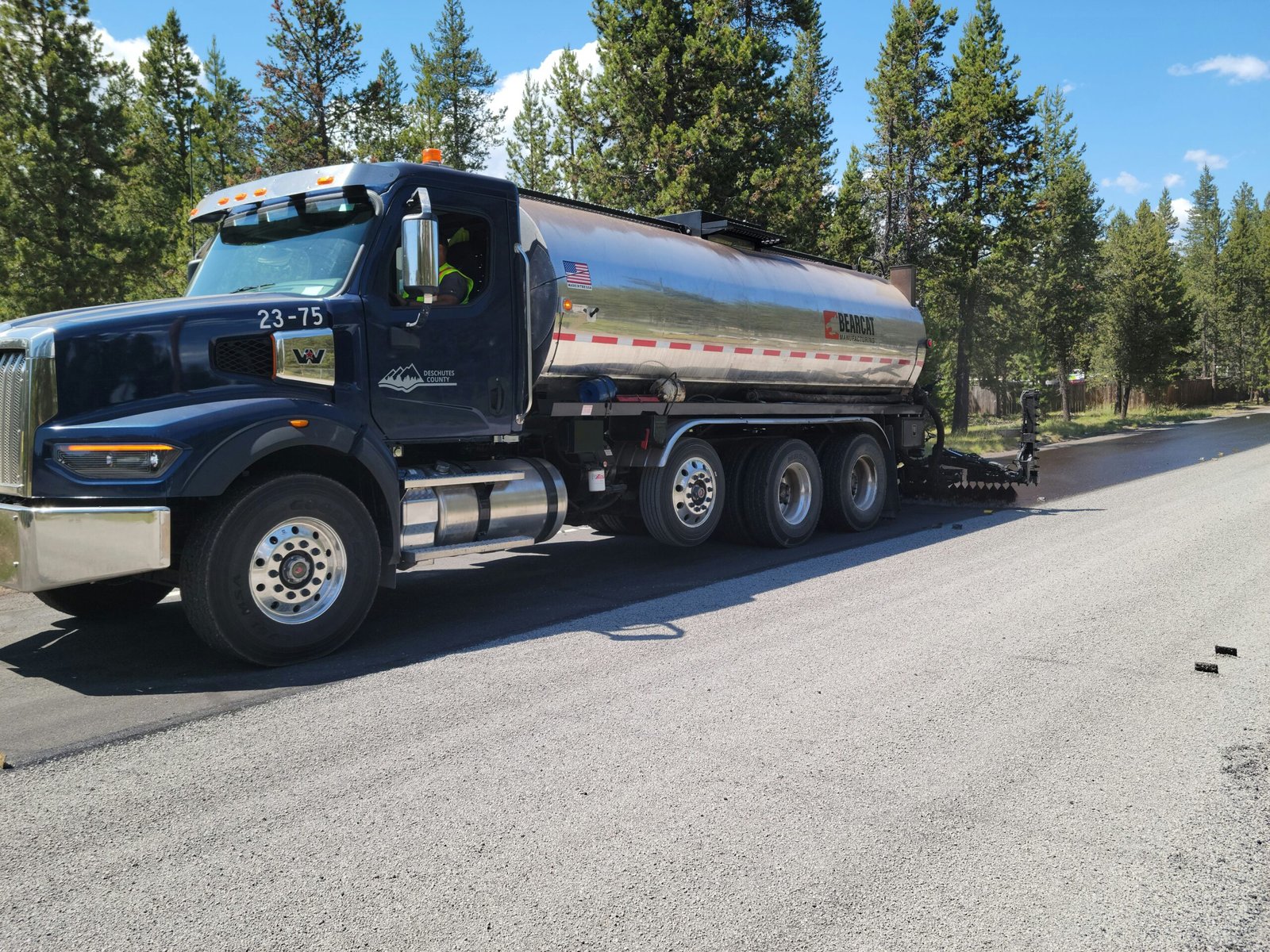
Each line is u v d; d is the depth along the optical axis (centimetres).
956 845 302
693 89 2162
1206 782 353
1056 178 3991
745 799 336
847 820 320
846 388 1047
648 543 971
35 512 464
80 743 398
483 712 432
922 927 254
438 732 407
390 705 444
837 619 612
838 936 249
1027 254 3391
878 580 742
